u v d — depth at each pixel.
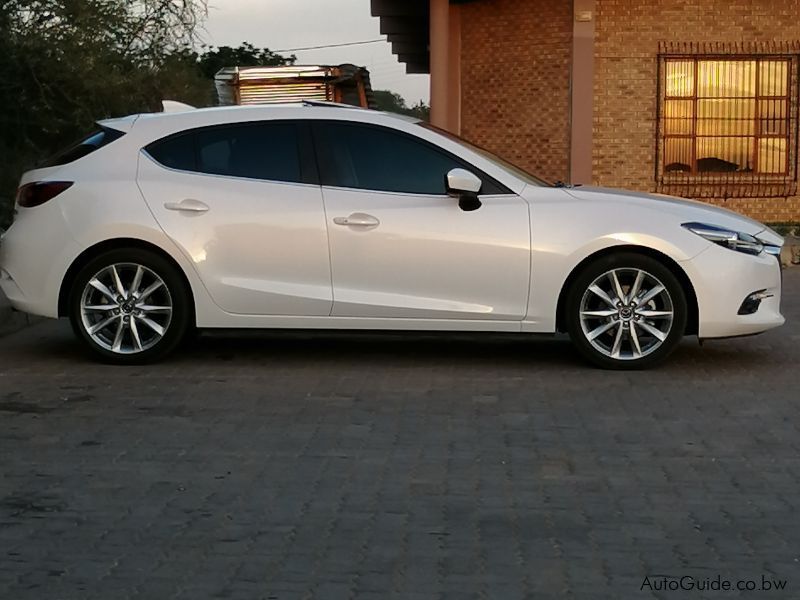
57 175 7.52
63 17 16.91
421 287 7.22
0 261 7.75
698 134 16.03
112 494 4.94
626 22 15.77
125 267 7.40
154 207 7.32
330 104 7.68
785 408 6.42
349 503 4.81
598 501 4.84
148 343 7.48
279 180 7.36
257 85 20.44
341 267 7.23
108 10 17.69
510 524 4.55
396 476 5.18
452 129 16.83
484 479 5.14
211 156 7.46
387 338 8.64
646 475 5.20
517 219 7.16
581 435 5.87
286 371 7.43
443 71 15.47
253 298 7.29
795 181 16.05
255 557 4.20
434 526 4.53
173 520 4.61
